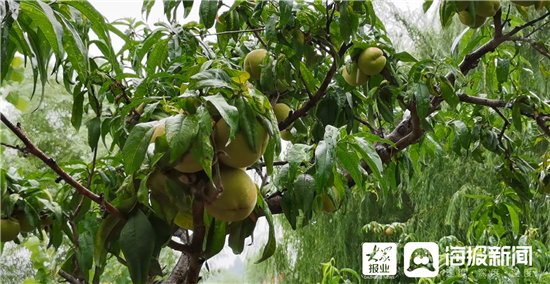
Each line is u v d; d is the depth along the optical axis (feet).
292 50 4.95
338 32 5.28
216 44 6.31
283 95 5.44
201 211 3.02
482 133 6.76
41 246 5.90
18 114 15.11
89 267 4.09
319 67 5.96
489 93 7.33
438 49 14.15
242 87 3.03
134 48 5.75
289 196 4.36
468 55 5.95
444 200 15.07
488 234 9.45
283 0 4.63
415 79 5.35
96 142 4.52
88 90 4.58
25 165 13.66
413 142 5.59
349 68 5.33
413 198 15.74
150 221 3.22
